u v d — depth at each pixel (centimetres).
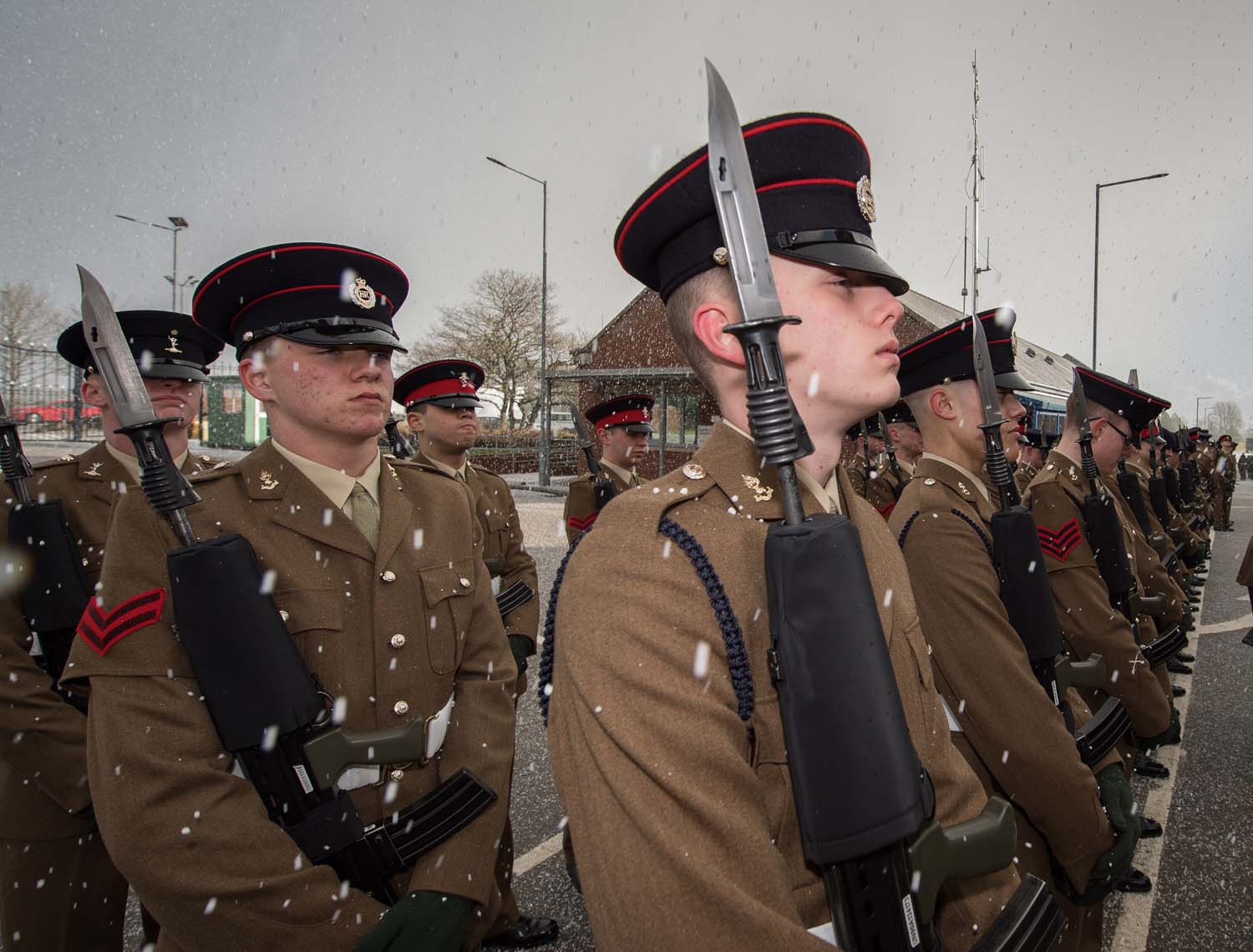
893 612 102
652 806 68
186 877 117
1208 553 1143
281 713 132
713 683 76
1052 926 98
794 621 74
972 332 186
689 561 81
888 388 95
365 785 144
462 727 160
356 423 158
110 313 132
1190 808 347
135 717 126
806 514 92
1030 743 158
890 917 75
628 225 101
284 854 124
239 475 157
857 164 98
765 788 81
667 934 64
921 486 188
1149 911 269
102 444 255
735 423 95
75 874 204
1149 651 286
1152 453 711
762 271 78
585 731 73
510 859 246
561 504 1680
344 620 151
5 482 233
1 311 1011
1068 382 1923
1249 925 259
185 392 266
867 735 73
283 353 156
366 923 126
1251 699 500
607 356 2211
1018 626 174
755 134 94
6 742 194
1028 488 271
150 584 136
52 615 212
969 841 89
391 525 163
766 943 64
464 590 171
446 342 2978
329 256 159
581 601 80
